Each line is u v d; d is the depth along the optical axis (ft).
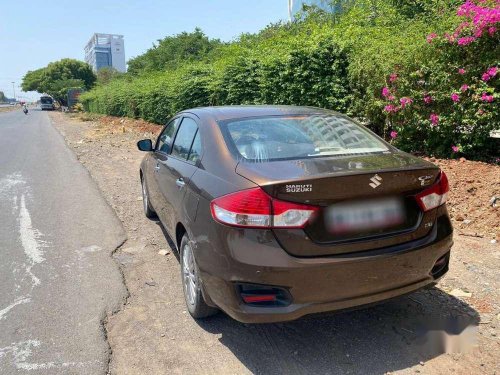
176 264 15.15
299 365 9.55
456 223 17.35
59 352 10.12
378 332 10.68
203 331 10.97
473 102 21.12
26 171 34.50
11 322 11.44
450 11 25.22
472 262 14.16
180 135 14.61
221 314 11.76
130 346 10.39
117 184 28.43
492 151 22.80
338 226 8.84
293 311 8.74
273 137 11.21
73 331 10.99
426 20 28.81
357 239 9.00
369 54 26.76
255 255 8.68
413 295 12.34
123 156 42.09
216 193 9.65
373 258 8.95
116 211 21.76
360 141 11.57
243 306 8.96
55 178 31.07
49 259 15.67
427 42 22.52
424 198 9.67
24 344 10.45
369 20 38.01
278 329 10.97
